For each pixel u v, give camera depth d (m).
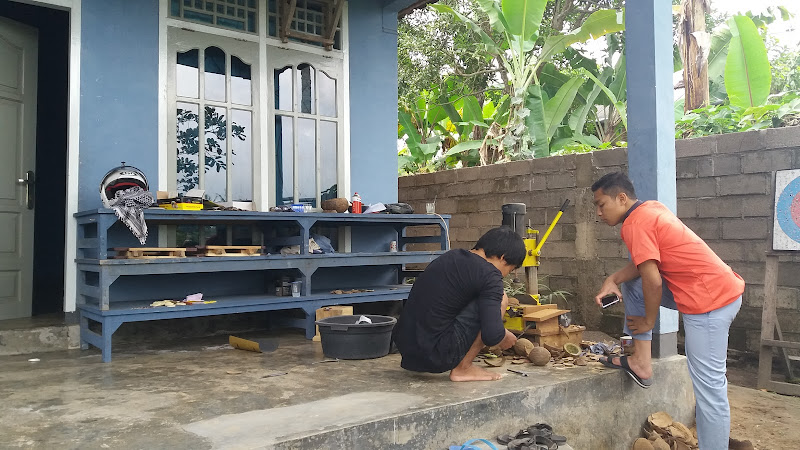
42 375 3.35
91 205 4.40
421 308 3.07
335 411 2.56
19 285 4.62
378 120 5.95
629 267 3.30
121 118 4.54
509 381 3.13
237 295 4.90
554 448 2.62
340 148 5.67
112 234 4.50
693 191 5.10
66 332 4.16
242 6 5.14
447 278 3.01
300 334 4.93
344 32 5.71
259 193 5.15
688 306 2.95
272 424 2.38
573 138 8.60
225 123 5.04
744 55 6.54
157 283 4.73
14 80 4.71
